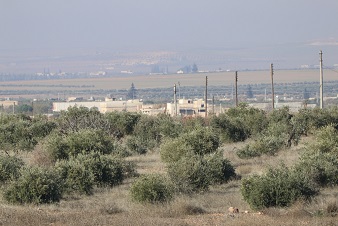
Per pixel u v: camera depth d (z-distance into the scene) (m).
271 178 64.25
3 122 152.88
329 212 57.72
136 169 93.75
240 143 134.38
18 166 79.69
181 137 102.81
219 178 80.31
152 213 58.88
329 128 102.19
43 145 100.75
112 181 81.50
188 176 74.38
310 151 86.50
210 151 100.25
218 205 65.69
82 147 98.25
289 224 51.66
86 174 76.69
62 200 70.56
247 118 145.00
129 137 138.62
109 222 51.94
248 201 64.12
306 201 62.59
